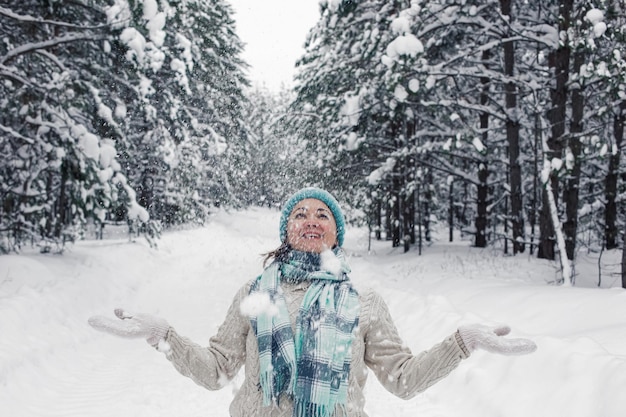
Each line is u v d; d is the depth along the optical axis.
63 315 8.70
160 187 29.11
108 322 1.71
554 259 14.77
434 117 18.95
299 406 1.66
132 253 17.98
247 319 1.91
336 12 16.22
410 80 12.58
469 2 14.29
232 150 37.38
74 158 11.33
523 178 22.73
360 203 20.80
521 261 14.56
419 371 1.77
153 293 13.83
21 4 11.83
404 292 10.43
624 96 11.40
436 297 8.80
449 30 15.90
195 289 14.50
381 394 5.71
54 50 12.58
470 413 4.85
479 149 13.33
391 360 1.86
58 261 12.74
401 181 19.64
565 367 4.60
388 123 18.66
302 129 21.86
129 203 13.55
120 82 13.05
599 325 6.20
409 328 8.08
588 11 11.14
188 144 23.97
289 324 1.73
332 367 1.68
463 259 16.05
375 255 20.42
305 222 1.92
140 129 22.48
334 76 19.56
